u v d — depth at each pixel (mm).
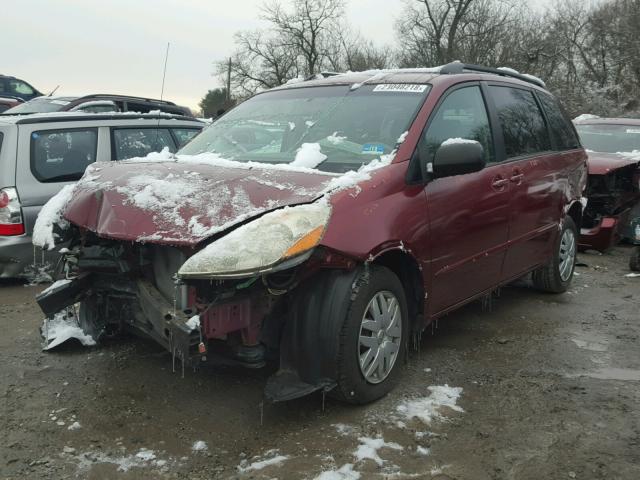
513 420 3330
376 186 3396
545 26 39156
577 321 5160
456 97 4254
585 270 7199
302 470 2797
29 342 4414
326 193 3191
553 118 5715
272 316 3262
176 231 3010
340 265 3189
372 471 2801
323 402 3389
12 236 5758
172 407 3416
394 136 3791
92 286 3686
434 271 3771
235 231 2920
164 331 3082
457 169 3623
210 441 3066
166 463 2877
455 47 38531
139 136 6852
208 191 3215
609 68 38250
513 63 36875
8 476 2760
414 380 3816
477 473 2822
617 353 4410
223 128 4633
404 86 4184
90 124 6492
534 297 5887
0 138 6008
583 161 6062
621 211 8219
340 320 3166
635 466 2908
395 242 3391
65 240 3812
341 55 51344
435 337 4664
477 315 5262
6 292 5789
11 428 3174
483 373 3979
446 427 3227
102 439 3078
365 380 3346
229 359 3246
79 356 4133
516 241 4758
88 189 3604
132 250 3350
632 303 5746
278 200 3123
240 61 52125
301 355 3186
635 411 3471
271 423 3242
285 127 4242
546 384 3818
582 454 3006
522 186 4727
